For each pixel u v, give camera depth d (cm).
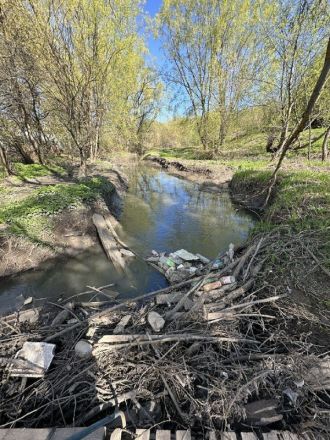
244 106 1642
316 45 870
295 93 1013
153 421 231
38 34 869
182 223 847
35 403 249
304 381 248
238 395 237
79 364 276
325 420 224
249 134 2184
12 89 974
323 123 1245
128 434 218
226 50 1788
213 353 284
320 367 255
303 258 418
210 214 942
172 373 259
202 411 233
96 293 471
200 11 1777
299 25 739
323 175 802
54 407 243
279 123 1380
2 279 507
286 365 261
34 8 846
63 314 354
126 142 2697
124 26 1260
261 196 923
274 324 329
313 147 1569
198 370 268
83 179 1042
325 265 394
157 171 2019
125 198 1129
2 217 593
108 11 1115
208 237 733
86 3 1012
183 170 1792
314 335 303
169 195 1228
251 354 280
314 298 349
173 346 282
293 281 381
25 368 270
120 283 510
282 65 1004
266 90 1253
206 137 2200
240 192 1091
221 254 555
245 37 1669
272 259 424
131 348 293
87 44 1099
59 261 577
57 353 292
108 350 287
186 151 2752
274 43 923
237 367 266
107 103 1661
